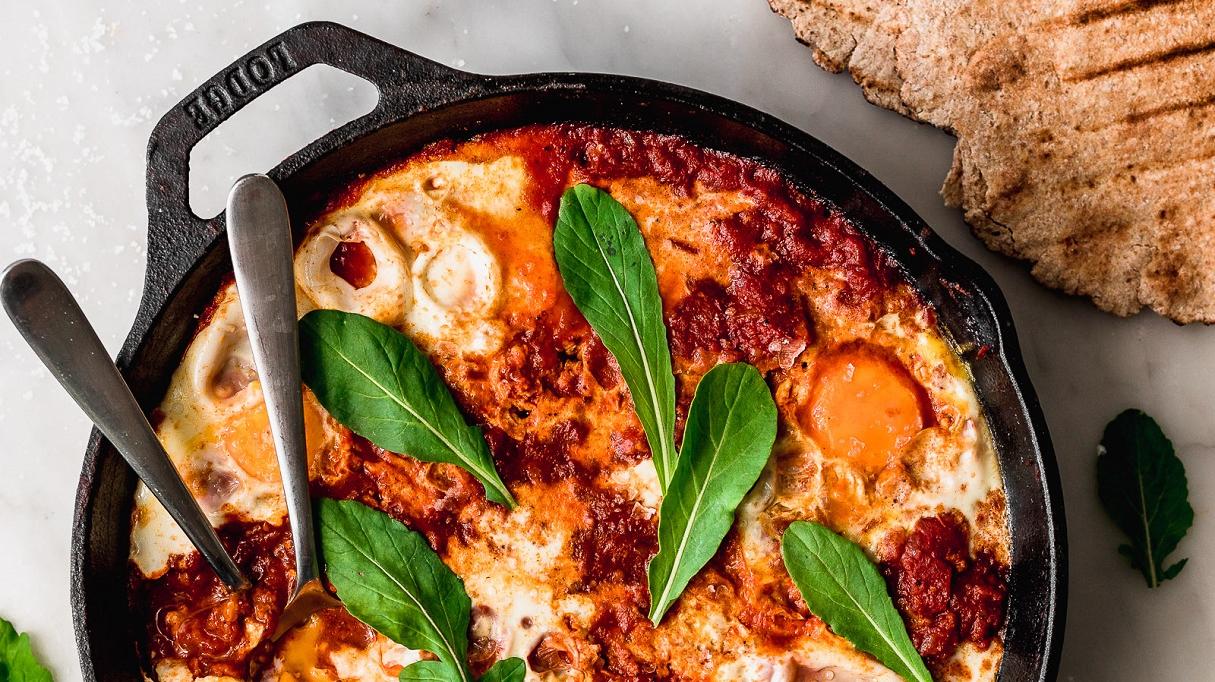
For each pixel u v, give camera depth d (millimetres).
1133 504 659
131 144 688
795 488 610
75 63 689
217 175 683
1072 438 670
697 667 606
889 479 608
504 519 609
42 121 688
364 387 595
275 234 586
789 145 601
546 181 616
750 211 618
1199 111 635
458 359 611
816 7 653
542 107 612
